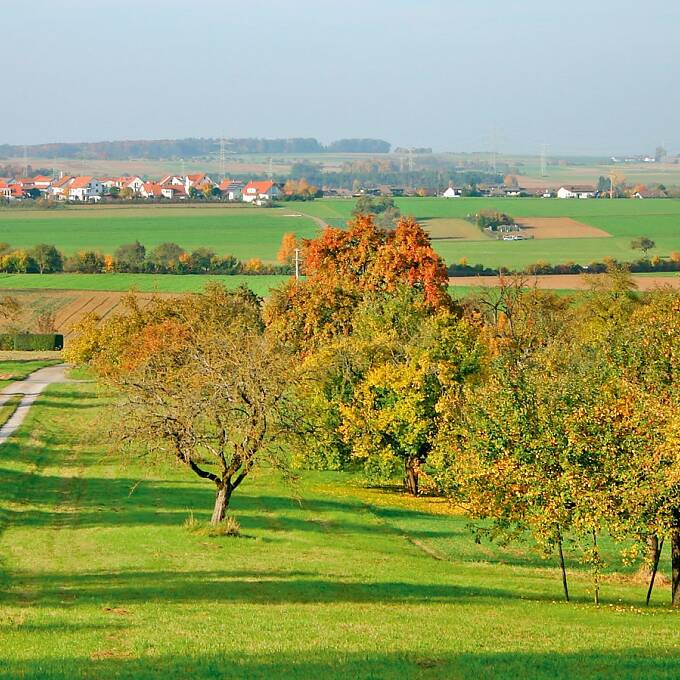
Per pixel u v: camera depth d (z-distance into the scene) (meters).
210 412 108.50
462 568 103.25
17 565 89.31
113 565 90.50
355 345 158.50
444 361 152.25
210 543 103.75
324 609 73.69
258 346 114.88
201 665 54.00
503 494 87.19
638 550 79.88
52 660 54.47
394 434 149.25
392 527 126.56
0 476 135.88
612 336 132.25
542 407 86.75
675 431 78.69
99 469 148.25
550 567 108.56
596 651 60.09
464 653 58.34
